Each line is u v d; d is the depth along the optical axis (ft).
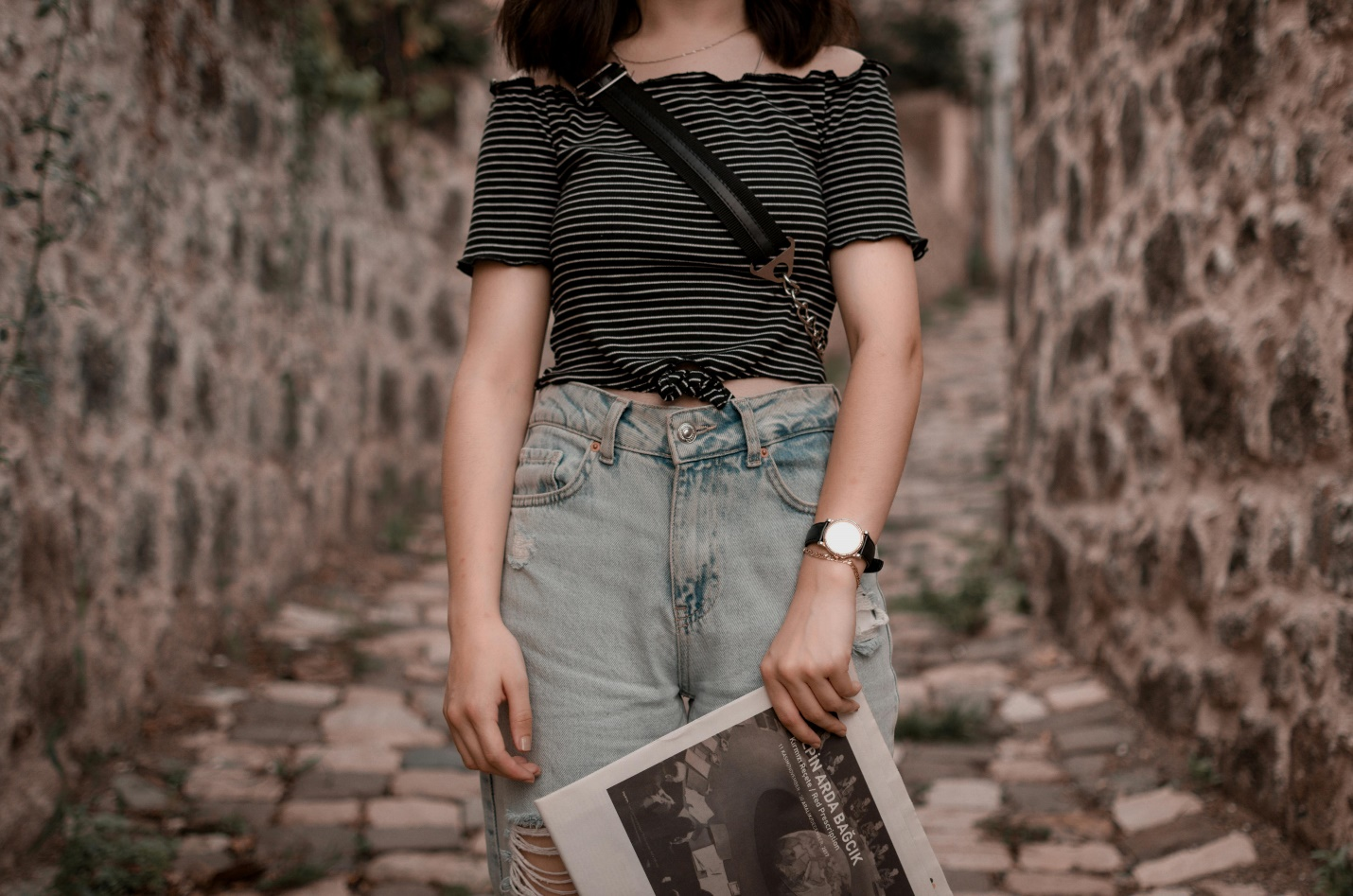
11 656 8.50
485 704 4.17
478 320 4.61
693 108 4.44
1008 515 16.63
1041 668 13.09
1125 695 11.80
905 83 54.54
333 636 13.98
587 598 4.19
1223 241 9.82
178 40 12.26
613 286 4.31
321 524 16.56
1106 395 12.61
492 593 4.30
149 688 11.23
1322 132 8.15
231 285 13.65
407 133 19.47
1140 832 9.27
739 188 4.27
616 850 4.00
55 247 9.50
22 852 8.46
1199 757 10.09
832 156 4.50
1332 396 7.99
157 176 11.70
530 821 4.27
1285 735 8.66
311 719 11.57
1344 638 7.80
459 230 22.45
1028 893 8.43
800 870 4.00
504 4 4.67
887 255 4.41
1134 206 11.96
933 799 10.16
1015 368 16.56
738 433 4.17
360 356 18.17
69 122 9.75
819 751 4.03
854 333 4.39
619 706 4.17
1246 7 9.36
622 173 4.32
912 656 13.76
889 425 4.18
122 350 10.83
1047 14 15.37
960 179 59.67
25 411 8.91
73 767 9.55
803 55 4.62
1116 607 12.20
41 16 8.56
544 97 4.63
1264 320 9.05
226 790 9.85
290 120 15.57
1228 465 9.68
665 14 4.69
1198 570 10.20
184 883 8.32
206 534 12.81
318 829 9.29
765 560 4.13
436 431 21.72
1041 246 15.42
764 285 4.33
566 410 4.34
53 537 9.31
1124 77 12.29
